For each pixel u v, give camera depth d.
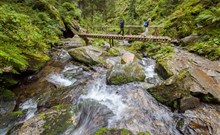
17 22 7.73
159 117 5.11
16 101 6.19
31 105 6.02
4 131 4.88
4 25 7.10
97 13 27.39
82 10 26.14
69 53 9.65
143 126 4.70
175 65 8.22
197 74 6.53
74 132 4.50
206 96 5.65
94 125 4.72
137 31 21.20
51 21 13.66
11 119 5.25
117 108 5.42
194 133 4.49
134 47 13.88
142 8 33.97
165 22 18.75
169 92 5.70
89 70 8.51
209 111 5.29
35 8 13.85
